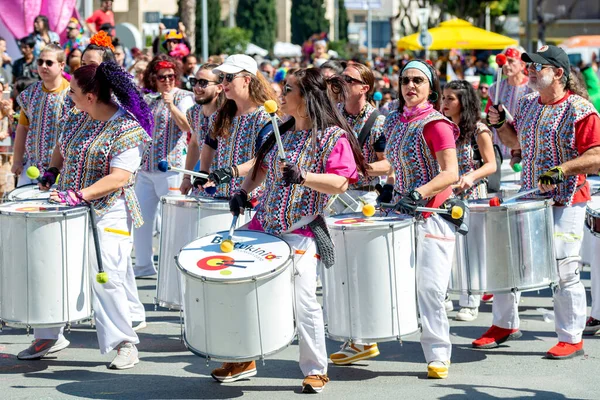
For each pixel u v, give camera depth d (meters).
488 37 28.94
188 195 8.05
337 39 68.56
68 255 6.54
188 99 9.63
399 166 6.65
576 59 33.28
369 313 6.35
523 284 6.90
